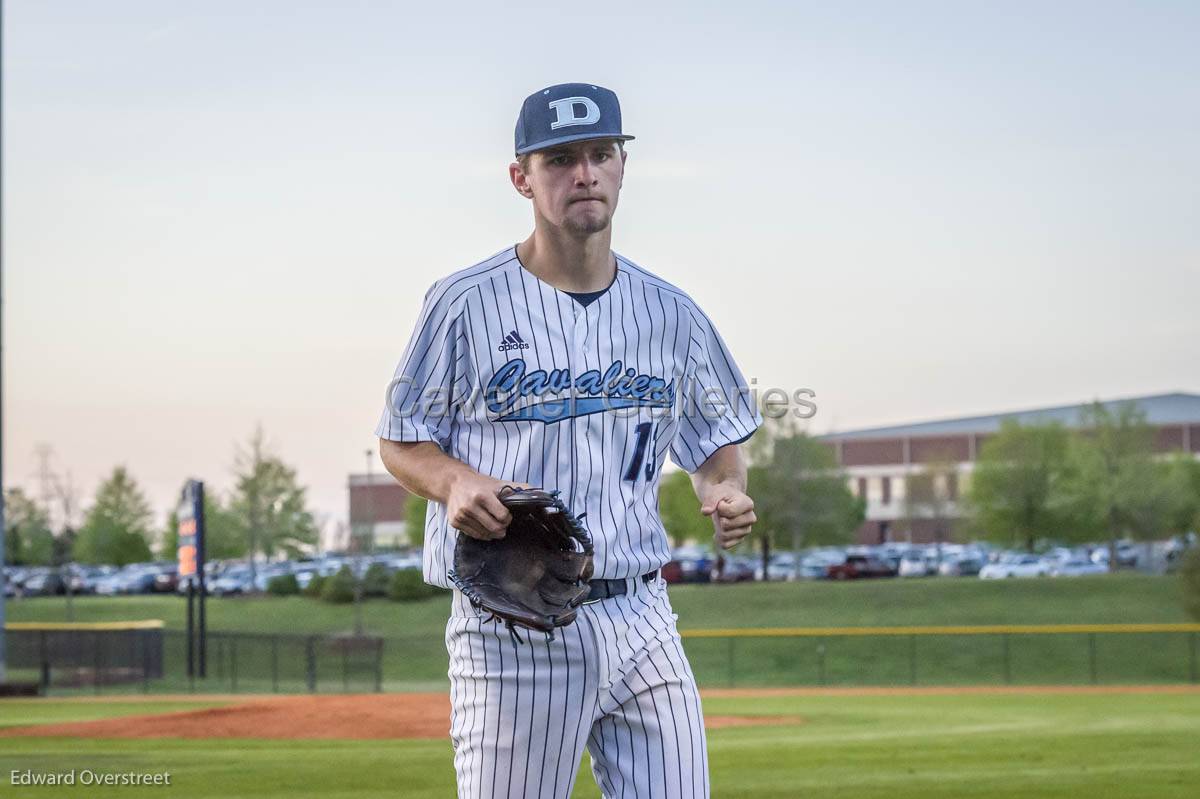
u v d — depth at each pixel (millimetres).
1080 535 64438
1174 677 31688
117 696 25875
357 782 9805
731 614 47500
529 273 3305
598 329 3291
